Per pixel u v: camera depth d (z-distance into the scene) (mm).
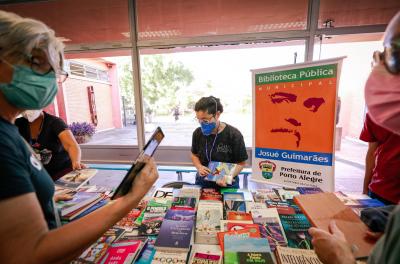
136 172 667
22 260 404
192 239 875
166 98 3229
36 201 454
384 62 505
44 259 425
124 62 2916
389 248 348
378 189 1323
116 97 6883
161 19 2521
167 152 2955
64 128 1525
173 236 851
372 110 549
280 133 1505
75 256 504
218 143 1624
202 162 1683
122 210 602
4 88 497
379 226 680
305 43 2326
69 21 2672
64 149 1579
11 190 402
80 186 1233
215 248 825
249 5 2338
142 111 2855
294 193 1247
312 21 2240
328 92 1308
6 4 2674
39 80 536
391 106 501
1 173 403
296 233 887
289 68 1404
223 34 2441
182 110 3471
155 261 752
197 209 1073
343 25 2225
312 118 1379
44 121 1486
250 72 1553
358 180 3299
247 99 2848
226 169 1443
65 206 1021
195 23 2477
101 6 2576
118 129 6875
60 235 459
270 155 1566
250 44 2486
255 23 2369
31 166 541
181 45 2545
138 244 832
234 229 898
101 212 559
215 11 2406
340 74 1260
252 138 1629
